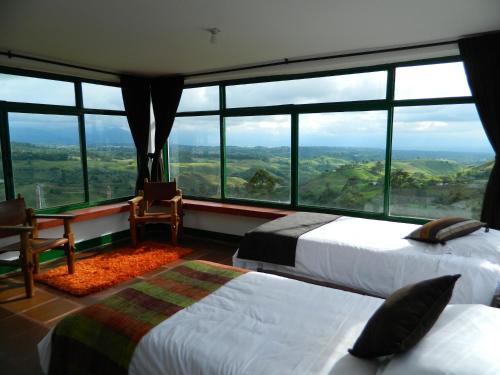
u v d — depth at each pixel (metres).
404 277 2.54
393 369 1.18
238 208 4.64
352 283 2.76
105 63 4.14
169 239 5.08
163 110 5.04
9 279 3.63
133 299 1.94
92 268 3.82
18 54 3.62
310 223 3.50
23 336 2.60
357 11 2.51
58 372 1.74
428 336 1.26
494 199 3.12
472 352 1.10
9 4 2.35
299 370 1.31
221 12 2.53
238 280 2.18
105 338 1.65
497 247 2.54
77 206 4.58
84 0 2.30
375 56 3.58
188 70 4.59
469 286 2.31
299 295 1.96
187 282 2.18
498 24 2.79
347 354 1.41
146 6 2.41
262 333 1.58
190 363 1.42
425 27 2.87
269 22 2.75
